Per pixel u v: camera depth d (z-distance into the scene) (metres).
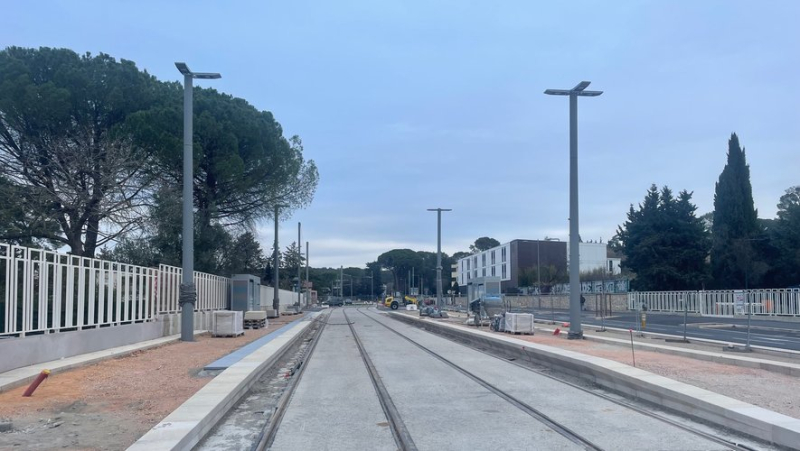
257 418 11.41
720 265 59.84
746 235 58.38
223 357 18.39
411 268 151.25
